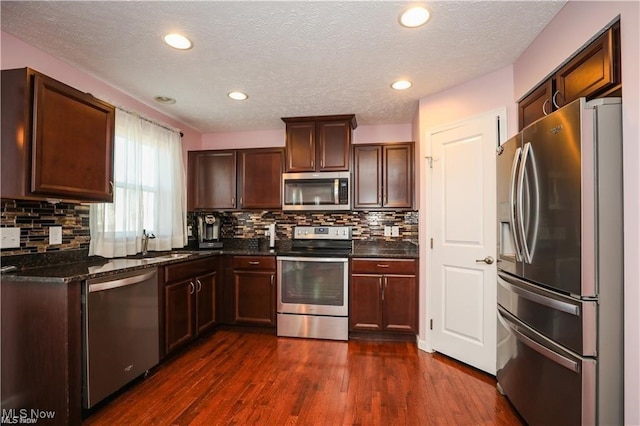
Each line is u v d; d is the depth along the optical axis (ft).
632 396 4.11
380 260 9.87
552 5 5.42
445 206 8.68
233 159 12.01
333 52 6.86
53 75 7.00
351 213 12.19
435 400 6.61
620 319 4.25
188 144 12.35
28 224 6.56
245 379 7.48
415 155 10.71
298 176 11.19
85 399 5.80
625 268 4.21
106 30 6.02
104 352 6.15
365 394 6.83
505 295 6.46
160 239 10.16
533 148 5.30
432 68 7.55
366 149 11.12
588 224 4.30
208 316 10.18
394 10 5.47
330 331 10.10
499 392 6.88
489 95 7.76
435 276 8.95
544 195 5.06
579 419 4.39
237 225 12.96
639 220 4.01
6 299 5.70
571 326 4.52
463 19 5.74
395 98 9.46
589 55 4.97
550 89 5.97
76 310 5.68
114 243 8.26
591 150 4.28
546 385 5.06
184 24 5.85
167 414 6.12
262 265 10.65
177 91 8.94
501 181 6.61
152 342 7.50
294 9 5.43
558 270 4.75
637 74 4.03
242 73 7.85
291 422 5.90
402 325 9.75
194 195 12.21
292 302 10.37
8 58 6.13
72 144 6.33
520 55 6.98
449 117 8.68
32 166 5.57
